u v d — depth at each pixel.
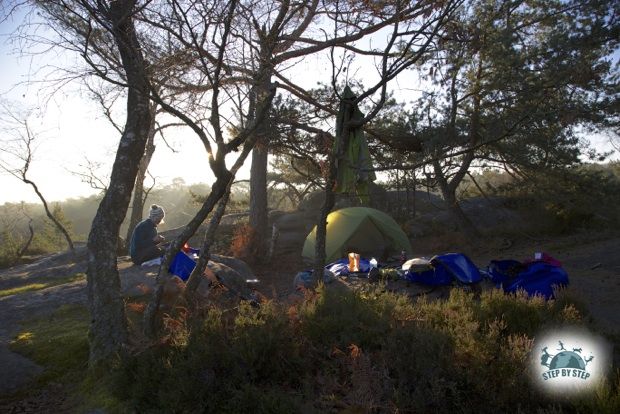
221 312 5.48
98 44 6.18
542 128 14.85
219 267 8.48
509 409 4.02
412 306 5.91
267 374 4.66
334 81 6.19
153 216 9.37
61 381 5.66
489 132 10.62
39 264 16.30
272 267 14.12
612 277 11.20
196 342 4.78
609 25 13.08
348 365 4.57
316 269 6.86
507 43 12.84
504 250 17.08
